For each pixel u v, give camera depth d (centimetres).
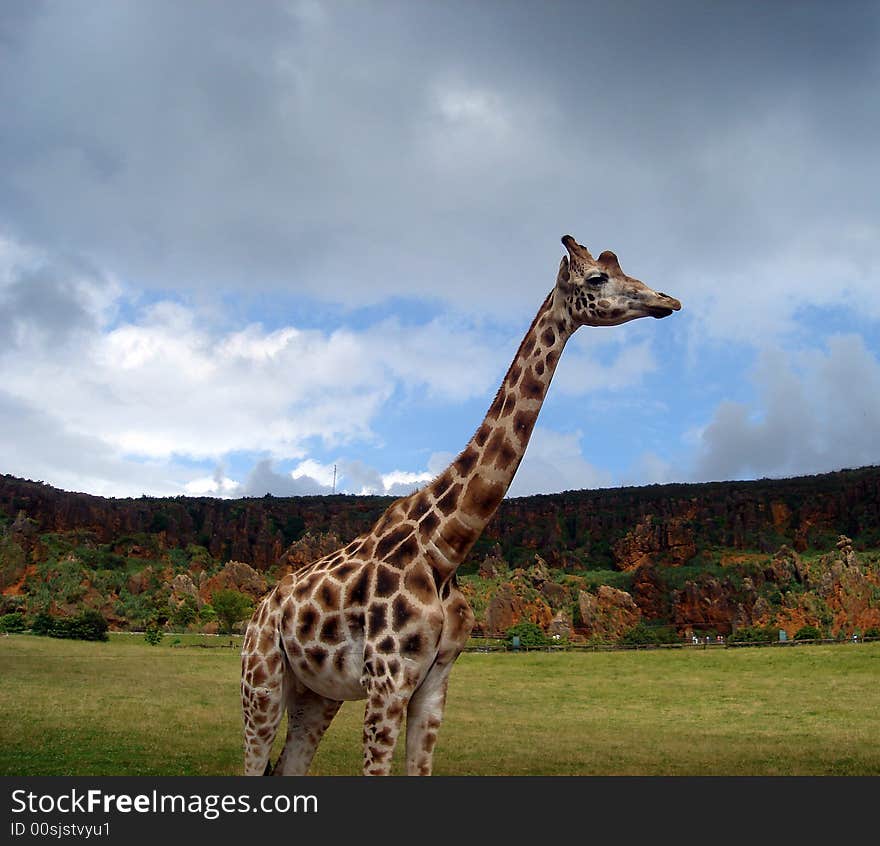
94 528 12681
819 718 2812
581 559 13362
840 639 6162
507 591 9450
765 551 12619
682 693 3716
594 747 1936
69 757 1400
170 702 2484
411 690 764
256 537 13762
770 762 1708
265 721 866
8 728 1697
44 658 3797
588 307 845
